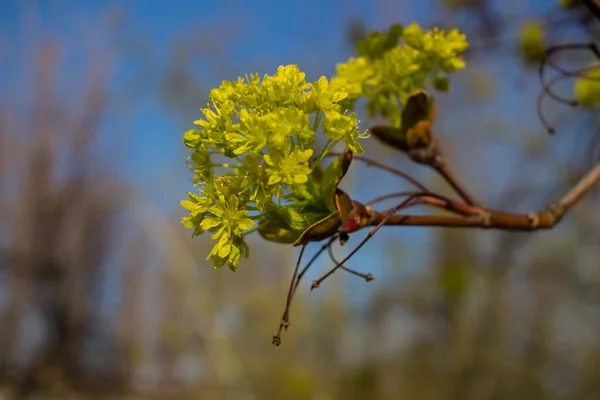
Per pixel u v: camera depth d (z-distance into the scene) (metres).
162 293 11.65
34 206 12.05
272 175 1.49
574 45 2.69
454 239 9.12
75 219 12.23
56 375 11.55
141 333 11.80
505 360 9.74
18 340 11.72
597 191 4.95
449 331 9.62
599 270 10.38
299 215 1.64
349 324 10.34
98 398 11.41
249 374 9.84
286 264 10.18
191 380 10.33
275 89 1.58
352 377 10.09
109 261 12.41
